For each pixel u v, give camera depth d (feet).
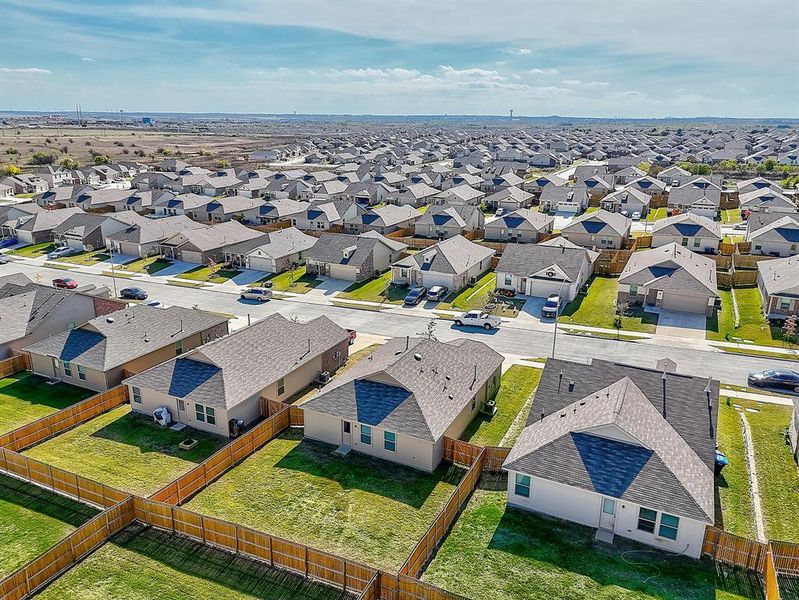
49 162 622.13
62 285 217.77
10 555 80.43
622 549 82.43
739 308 187.21
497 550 82.02
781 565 77.61
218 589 74.84
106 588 74.74
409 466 103.50
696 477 85.71
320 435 111.55
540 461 89.45
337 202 339.16
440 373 116.78
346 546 83.20
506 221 289.12
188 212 341.00
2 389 134.31
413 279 218.18
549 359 113.09
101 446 110.01
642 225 315.78
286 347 133.80
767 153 627.05
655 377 104.32
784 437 112.98
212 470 98.68
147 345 140.46
